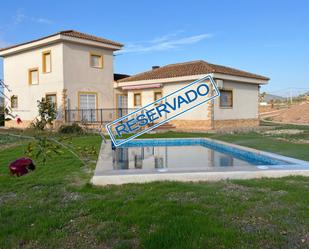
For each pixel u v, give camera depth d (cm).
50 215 488
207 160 1111
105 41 2589
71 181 708
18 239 415
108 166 784
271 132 1988
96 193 602
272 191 588
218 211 481
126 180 675
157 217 458
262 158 988
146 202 528
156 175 686
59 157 1031
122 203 531
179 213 473
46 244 403
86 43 2473
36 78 2622
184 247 372
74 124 1967
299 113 3753
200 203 517
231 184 640
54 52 2433
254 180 673
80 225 449
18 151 1225
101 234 418
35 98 2628
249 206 500
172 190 596
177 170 719
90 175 768
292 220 449
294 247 377
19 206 535
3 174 802
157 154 1265
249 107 2716
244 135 1789
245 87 2661
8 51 2764
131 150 1382
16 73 2791
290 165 777
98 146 1305
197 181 684
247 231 414
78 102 2480
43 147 300
